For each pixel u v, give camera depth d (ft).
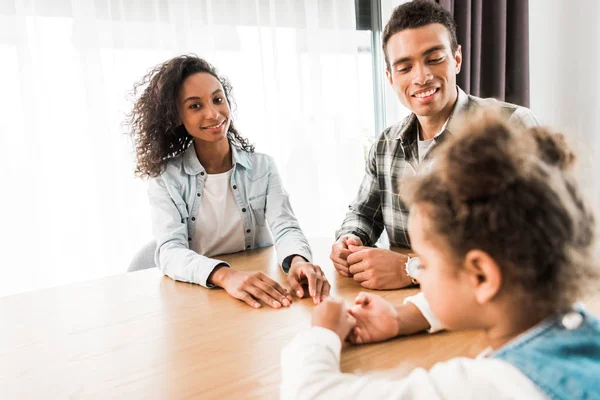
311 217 7.99
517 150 1.55
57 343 2.71
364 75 8.43
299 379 1.79
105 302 3.41
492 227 1.46
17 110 6.22
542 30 8.30
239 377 2.17
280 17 7.54
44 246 6.46
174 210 4.67
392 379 2.04
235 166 4.99
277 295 3.21
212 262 3.68
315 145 7.92
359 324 2.47
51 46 6.32
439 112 4.58
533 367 1.38
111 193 6.70
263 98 7.45
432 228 1.60
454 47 4.51
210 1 6.99
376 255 3.43
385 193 5.13
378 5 8.40
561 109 8.48
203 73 4.61
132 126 5.26
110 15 6.52
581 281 1.51
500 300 1.55
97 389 2.15
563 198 1.48
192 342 2.61
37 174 6.31
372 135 8.61
